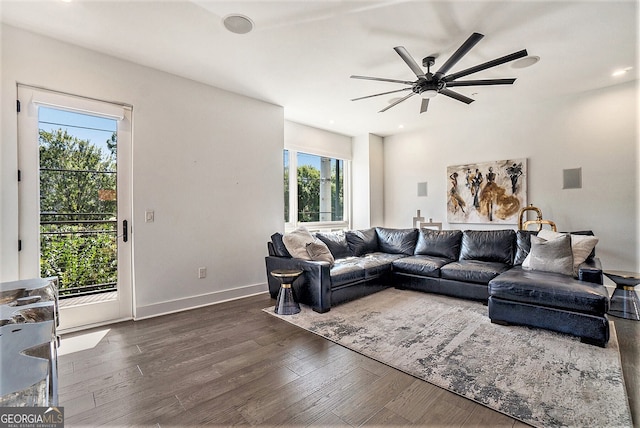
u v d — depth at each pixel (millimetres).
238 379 1997
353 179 6570
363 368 2125
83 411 1680
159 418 1627
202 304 3635
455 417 1611
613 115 3990
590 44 2900
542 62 3279
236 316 3223
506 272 3236
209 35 2684
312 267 3361
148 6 2285
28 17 2408
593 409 1641
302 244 3738
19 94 2570
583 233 3725
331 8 2338
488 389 1849
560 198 4434
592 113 4145
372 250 5039
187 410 1691
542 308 2660
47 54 2686
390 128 5945
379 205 6539
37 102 2629
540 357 2230
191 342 2572
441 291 3883
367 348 2422
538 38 2789
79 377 2025
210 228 3738
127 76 3121
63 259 2834
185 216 3521
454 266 3834
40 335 1061
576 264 3135
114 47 2871
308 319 3096
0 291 1641
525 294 2729
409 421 1590
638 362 2143
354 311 3324
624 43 2885
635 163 3861
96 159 2994
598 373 1999
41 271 2723
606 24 2574
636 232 3869
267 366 2160
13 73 2529
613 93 3986
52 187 2770
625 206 3939
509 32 2688
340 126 5777
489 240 4156
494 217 5074
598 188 4125
